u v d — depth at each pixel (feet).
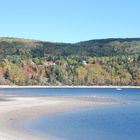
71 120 174.19
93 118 183.73
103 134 136.46
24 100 282.56
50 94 432.66
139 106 262.47
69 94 449.48
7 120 165.07
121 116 195.00
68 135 133.49
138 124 163.12
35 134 133.80
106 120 176.45
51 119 175.52
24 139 122.42
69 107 239.50
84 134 135.95
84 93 502.79
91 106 253.65
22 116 180.65
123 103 292.40
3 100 280.51
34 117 179.63
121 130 145.59
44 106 236.84
